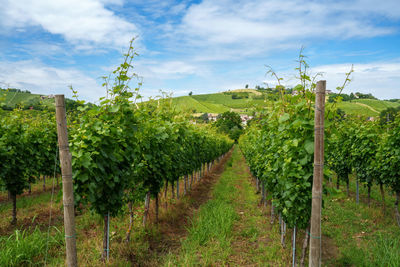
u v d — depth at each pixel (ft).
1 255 13.52
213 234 18.11
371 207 26.09
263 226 21.35
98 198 13.60
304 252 13.56
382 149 22.44
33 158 29.17
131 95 14.73
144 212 19.39
